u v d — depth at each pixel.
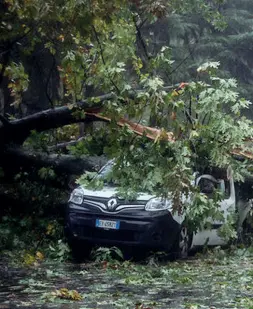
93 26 12.94
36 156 14.97
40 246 13.47
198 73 12.10
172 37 36.25
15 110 19.98
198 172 13.60
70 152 15.20
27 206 14.69
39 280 10.23
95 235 12.62
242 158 13.27
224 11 42.03
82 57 13.31
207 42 39.00
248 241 15.34
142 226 12.31
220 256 13.38
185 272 11.35
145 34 31.88
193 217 11.98
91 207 12.66
